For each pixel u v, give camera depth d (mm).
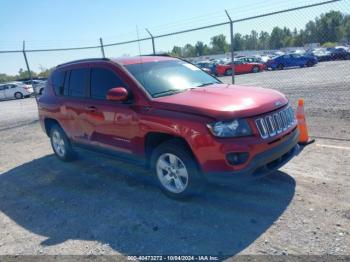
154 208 4371
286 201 4168
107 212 4414
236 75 30562
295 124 4598
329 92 12875
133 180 5430
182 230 3779
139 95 4598
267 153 3910
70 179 5805
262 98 4262
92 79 5496
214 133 3791
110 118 5016
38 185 5719
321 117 8312
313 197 4195
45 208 4770
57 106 6258
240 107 3914
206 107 3955
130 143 4809
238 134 3777
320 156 5574
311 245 3260
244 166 3764
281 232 3529
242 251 3295
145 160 4754
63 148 6648
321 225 3576
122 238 3756
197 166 4137
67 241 3824
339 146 5969
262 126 3924
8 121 13891
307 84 16719
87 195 5043
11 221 4492
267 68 32781
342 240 3285
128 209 4426
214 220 3914
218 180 3871
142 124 4492
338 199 4086
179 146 4211
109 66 5180
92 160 6746
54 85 6516
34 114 15438
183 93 4617
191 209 4227
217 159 3818
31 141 9281
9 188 5758
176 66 5516
